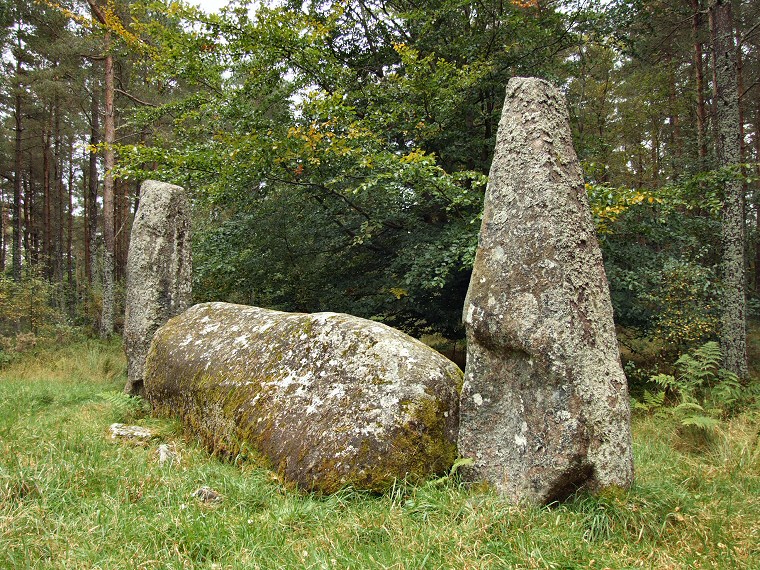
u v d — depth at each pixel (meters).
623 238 7.71
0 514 2.42
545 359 2.88
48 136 19.03
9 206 23.62
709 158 9.63
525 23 8.22
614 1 8.09
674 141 13.02
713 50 7.28
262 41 7.60
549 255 2.99
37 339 10.85
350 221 8.68
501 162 3.32
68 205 24.62
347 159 7.34
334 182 7.42
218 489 3.02
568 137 3.33
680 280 6.99
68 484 2.91
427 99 7.71
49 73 13.29
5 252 28.34
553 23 8.52
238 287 8.91
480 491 3.01
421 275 7.20
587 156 9.14
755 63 12.69
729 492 3.22
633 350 8.30
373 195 8.11
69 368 8.76
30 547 2.23
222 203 8.34
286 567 2.20
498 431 3.08
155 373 4.87
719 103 7.07
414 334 9.33
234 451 3.57
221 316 4.84
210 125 9.02
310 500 2.83
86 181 22.20
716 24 7.12
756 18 10.84
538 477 2.84
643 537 2.57
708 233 8.20
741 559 2.34
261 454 3.35
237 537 2.45
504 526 2.56
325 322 3.73
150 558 2.25
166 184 6.43
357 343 3.48
